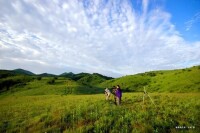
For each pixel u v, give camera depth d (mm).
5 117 22016
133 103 24000
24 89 107562
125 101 26000
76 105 24281
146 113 17750
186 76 101438
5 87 125188
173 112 18172
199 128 14273
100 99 29406
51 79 133375
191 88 79875
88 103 25406
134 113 18234
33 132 15773
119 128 15008
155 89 102875
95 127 15547
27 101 40031
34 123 17984
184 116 17125
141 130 14156
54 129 15836
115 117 17453
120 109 20203
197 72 101688
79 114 18844
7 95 94000
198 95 32531
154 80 131875
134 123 15695
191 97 28250
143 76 153250
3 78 151125
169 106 20812
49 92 80625
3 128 17656
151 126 14703
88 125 16031
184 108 19828
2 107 31859
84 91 79125
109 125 15695
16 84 126875
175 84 94000
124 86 139625
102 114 18594
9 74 172750
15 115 22562
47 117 19250
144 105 21688
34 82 128375
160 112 18469
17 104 35406
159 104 22344
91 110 20234
